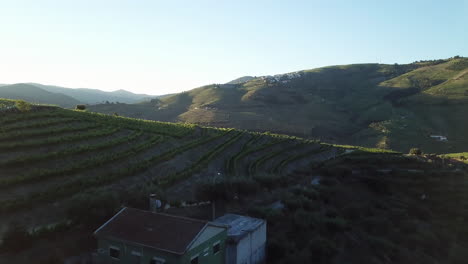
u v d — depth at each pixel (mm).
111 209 33125
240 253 30344
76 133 58000
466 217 60750
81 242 30500
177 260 24438
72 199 33375
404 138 140125
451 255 48531
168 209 41500
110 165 50500
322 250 38438
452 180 75875
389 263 43750
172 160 60812
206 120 169125
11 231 27844
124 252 26609
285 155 90125
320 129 164000
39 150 48219
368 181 75625
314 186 68125
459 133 141625
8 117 56156
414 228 55688
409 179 76312
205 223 27703
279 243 36188
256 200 52562
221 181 47312
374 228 53688
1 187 36719
